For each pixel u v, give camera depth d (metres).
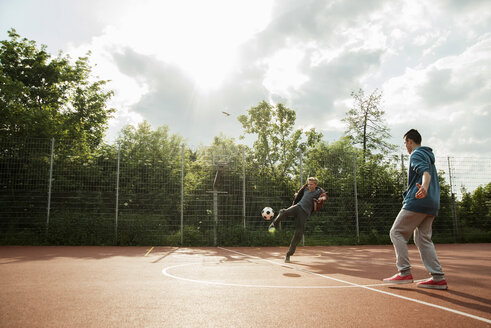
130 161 10.05
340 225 10.91
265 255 7.24
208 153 10.62
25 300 2.69
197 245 9.63
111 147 10.14
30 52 17.86
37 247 8.51
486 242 11.60
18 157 9.51
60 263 5.30
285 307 2.54
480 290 3.27
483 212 11.72
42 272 4.29
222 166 9.70
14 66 17.42
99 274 4.17
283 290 3.20
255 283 3.60
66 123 17.00
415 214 3.50
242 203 10.30
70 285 3.38
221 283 3.57
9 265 5.02
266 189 10.62
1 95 12.79
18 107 13.12
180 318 2.21
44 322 2.09
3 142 9.49
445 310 2.46
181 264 5.38
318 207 5.89
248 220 10.27
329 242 10.59
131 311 2.37
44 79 18.09
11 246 8.72
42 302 2.62
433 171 3.58
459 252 8.16
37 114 13.01
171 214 9.91
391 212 11.37
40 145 9.70
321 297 2.89
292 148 23.75
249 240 9.81
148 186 9.98
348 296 2.94
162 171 10.12
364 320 2.20
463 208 11.73
